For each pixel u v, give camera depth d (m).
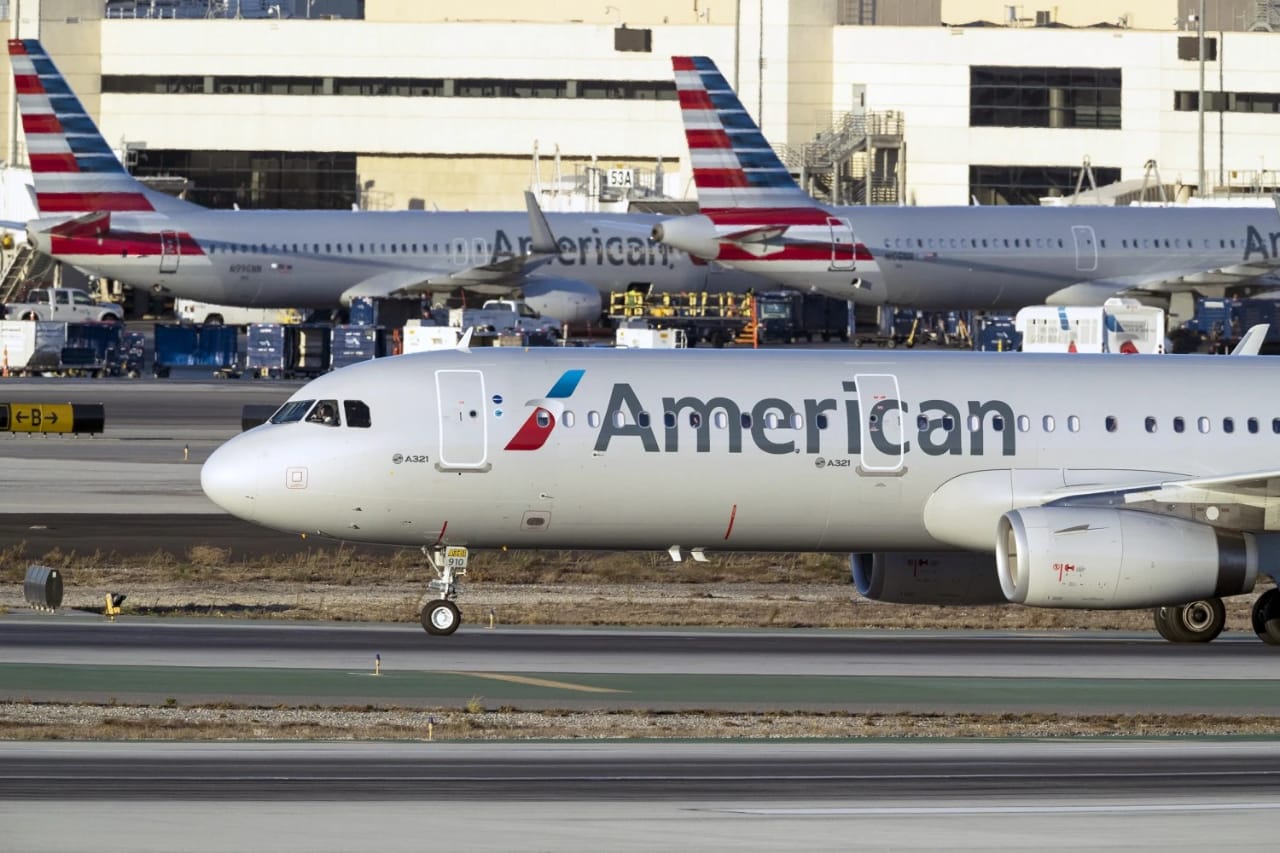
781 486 147.25
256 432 146.50
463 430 143.62
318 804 83.94
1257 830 81.31
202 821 80.06
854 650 137.88
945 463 149.38
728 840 78.12
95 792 85.81
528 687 118.19
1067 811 84.81
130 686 115.31
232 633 139.25
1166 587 141.00
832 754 98.88
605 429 145.00
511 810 83.25
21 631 137.00
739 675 124.69
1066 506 144.75
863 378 150.50
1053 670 129.88
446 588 146.38
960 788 89.94
